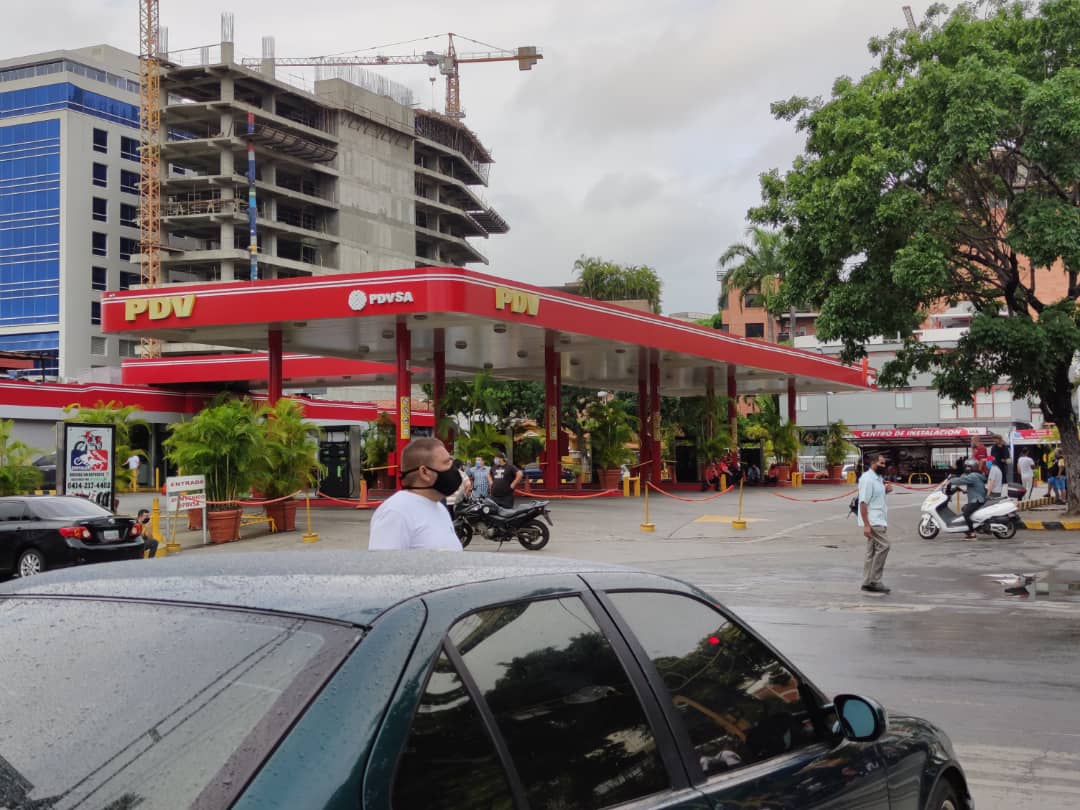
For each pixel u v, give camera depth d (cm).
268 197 9269
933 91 2125
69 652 208
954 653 910
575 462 6038
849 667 850
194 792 169
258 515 2452
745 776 268
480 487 2552
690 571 1599
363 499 3108
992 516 2036
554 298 2945
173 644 203
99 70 10131
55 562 1554
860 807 304
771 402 4962
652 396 4044
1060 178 2127
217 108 9038
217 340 3266
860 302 2283
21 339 9619
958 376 2347
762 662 309
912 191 2169
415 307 2562
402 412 2789
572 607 249
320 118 9819
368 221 10106
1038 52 2273
